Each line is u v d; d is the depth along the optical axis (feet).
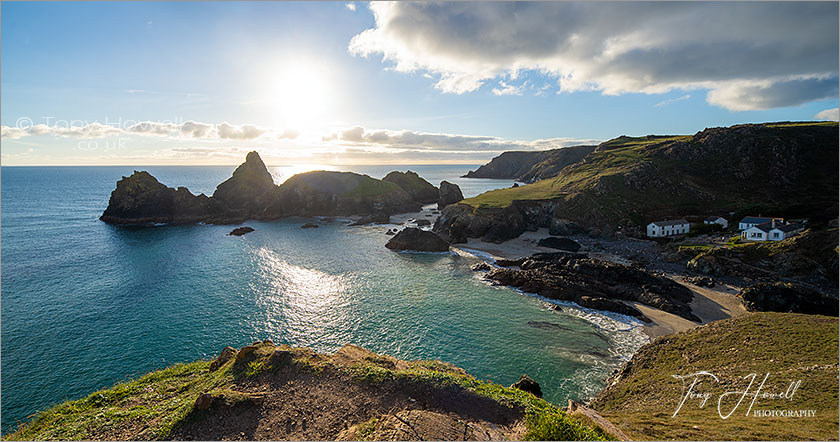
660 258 225.97
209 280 190.08
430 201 582.35
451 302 165.89
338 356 76.23
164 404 62.54
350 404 59.06
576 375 110.32
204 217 378.32
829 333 95.91
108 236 299.58
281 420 56.13
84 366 113.60
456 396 59.47
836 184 304.50
